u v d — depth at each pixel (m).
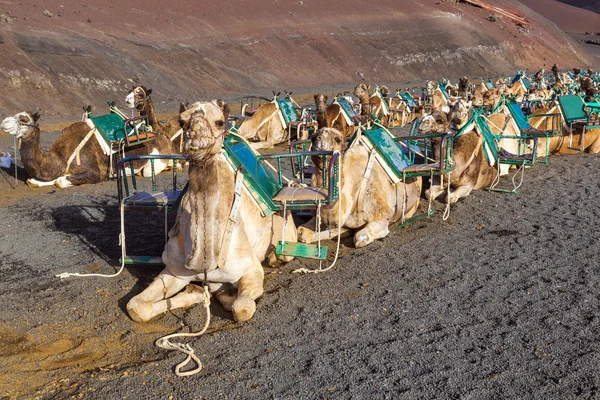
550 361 5.17
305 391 4.77
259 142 17.00
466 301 6.45
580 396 4.65
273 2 56.88
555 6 140.75
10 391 4.79
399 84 50.34
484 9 81.25
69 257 7.86
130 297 6.55
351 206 8.05
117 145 12.48
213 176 5.59
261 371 5.06
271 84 42.06
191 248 5.64
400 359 5.23
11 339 5.70
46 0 39.72
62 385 4.89
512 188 11.86
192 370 5.08
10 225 9.34
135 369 5.11
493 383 4.84
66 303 6.41
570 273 7.18
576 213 9.87
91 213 10.04
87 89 29.22
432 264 7.56
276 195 6.84
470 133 10.86
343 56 53.03
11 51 28.20
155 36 40.03
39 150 11.80
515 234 8.79
